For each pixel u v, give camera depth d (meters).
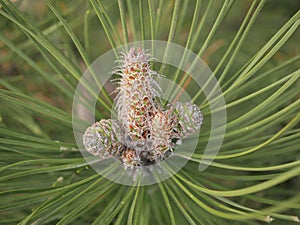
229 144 0.23
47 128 0.29
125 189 0.24
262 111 0.23
